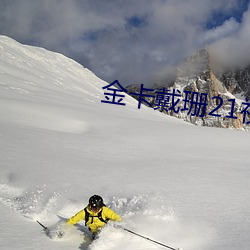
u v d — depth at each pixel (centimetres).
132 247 503
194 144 2005
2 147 1331
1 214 614
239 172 1195
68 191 830
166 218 628
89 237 550
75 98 5391
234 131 2778
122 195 821
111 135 2155
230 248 502
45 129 2048
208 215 676
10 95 3581
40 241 511
